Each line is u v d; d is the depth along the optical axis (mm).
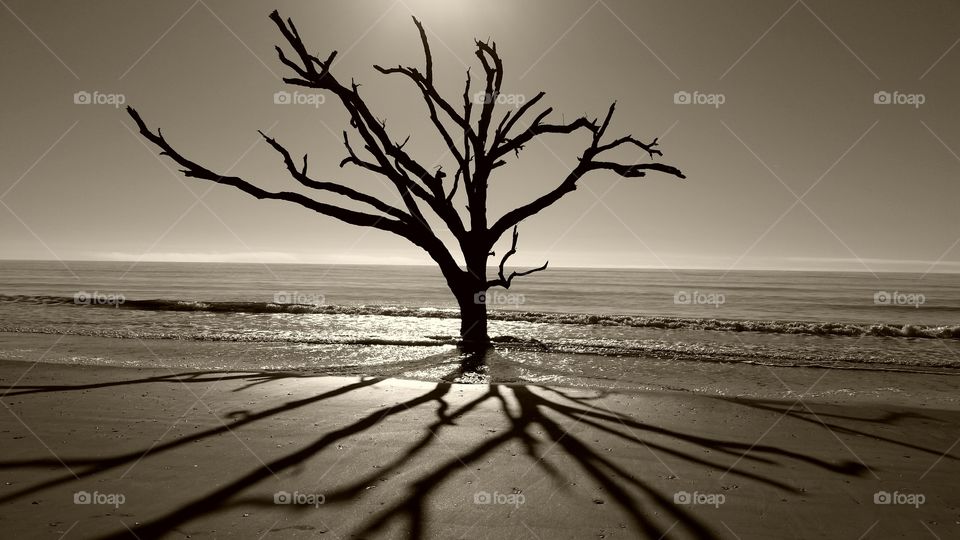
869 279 100500
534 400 7430
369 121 13352
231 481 4344
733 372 10383
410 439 5566
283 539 3361
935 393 8719
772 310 30828
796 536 3568
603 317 20125
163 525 3531
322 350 12125
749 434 6031
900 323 24047
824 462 5125
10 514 3652
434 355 11695
